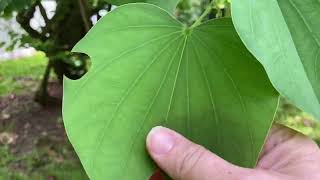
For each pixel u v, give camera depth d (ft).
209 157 0.42
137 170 0.42
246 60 0.39
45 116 2.10
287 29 0.36
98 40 0.38
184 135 0.42
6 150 1.83
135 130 0.41
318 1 0.36
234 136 0.41
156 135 0.41
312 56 0.35
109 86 0.40
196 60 0.41
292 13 0.36
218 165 0.42
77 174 1.70
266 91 0.39
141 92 0.41
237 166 0.42
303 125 1.86
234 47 0.39
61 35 1.53
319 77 0.35
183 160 0.42
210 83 0.41
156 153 0.42
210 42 0.40
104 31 0.38
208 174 0.42
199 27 0.40
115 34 0.38
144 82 0.41
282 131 0.55
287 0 0.36
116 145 0.41
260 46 0.34
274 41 0.34
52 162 1.78
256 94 0.40
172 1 0.42
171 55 0.41
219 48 0.40
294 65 0.35
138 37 0.39
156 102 0.41
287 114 1.87
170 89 0.41
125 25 0.38
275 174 0.49
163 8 0.42
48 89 2.29
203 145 0.42
